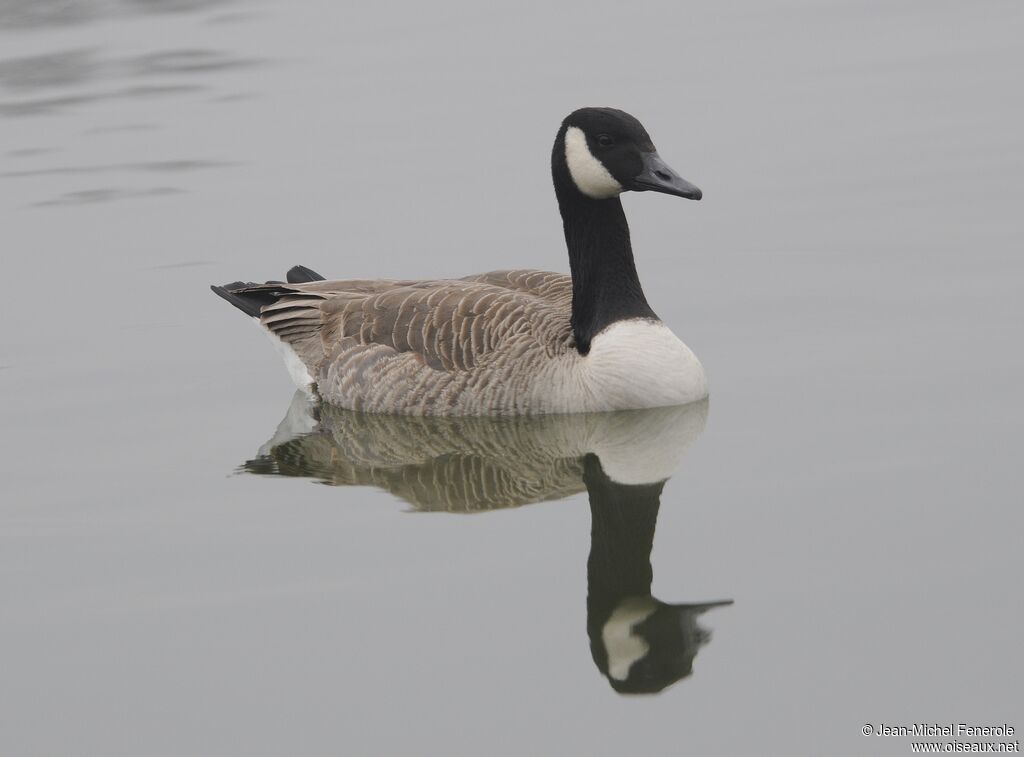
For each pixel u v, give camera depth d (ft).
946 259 54.08
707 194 61.77
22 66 81.56
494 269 54.85
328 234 59.06
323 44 82.94
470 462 42.50
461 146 67.10
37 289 56.03
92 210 62.90
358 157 66.69
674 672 30.35
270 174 65.51
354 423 46.03
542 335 45.14
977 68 74.43
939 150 64.49
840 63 76.33
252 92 75.56
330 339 47.83
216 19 88.38
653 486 39.81
